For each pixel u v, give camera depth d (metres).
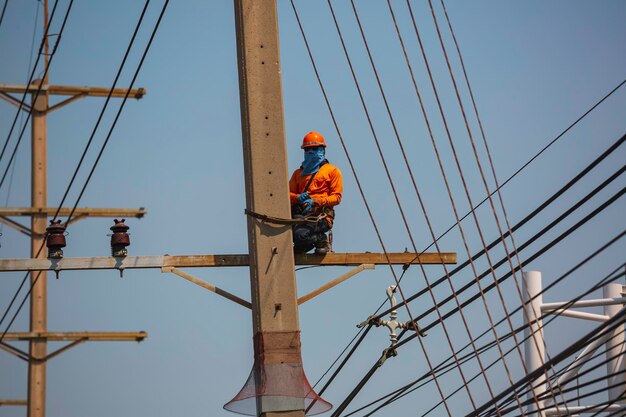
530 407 25.89
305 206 23.12
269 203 21.19
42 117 52.09
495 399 17.84
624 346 26.28
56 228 22.78
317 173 23.75
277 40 21.72
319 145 24.00
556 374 20.47
